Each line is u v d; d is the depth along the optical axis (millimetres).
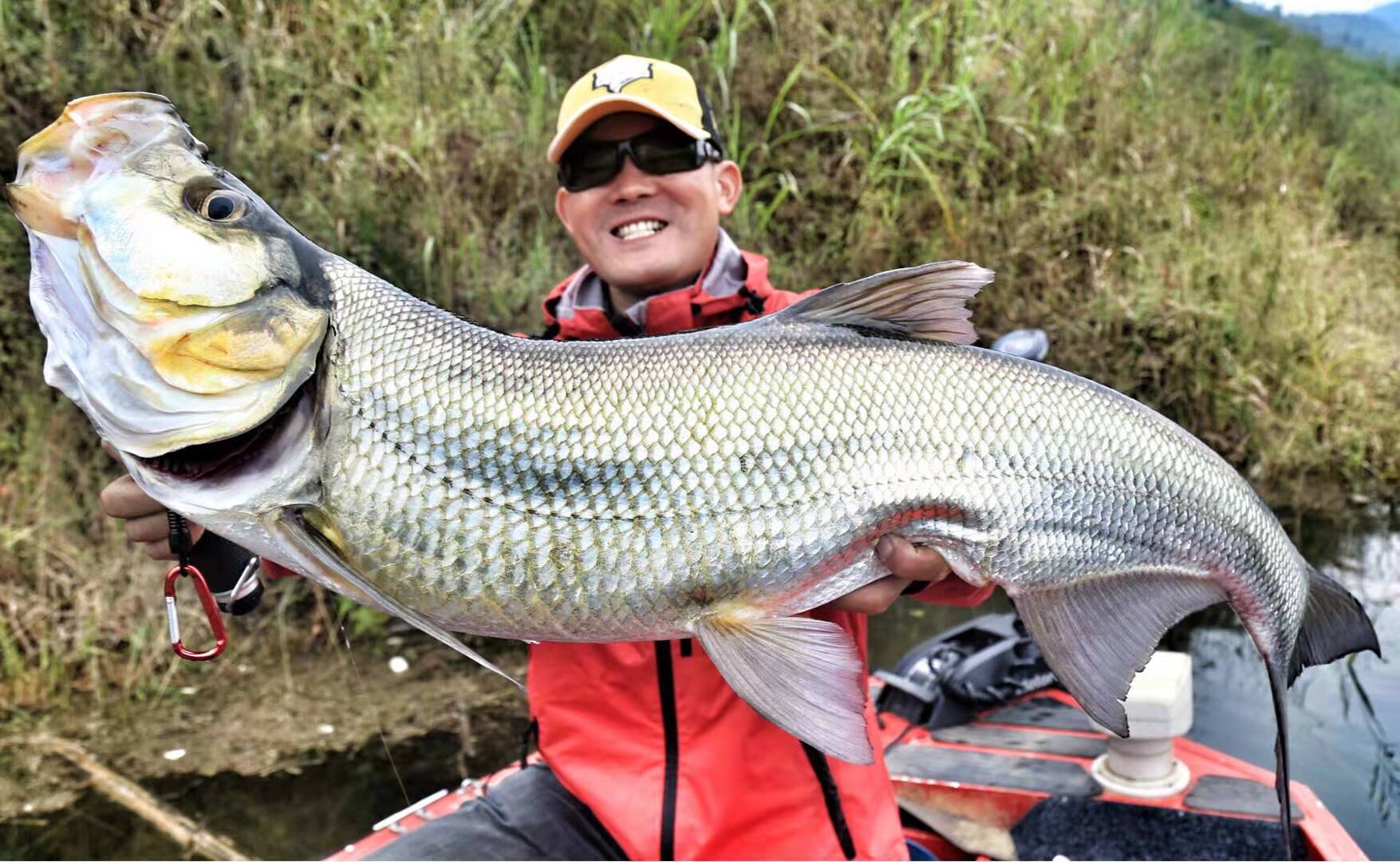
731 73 2486
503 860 868
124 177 626
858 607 776
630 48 2461
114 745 1554
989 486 719
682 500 682
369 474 664
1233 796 1068
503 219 2193
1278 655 802
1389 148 3449
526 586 678
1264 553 783
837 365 713
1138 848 994
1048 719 1277
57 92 1855
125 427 640
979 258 2402
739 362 705
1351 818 1277
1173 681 1078
